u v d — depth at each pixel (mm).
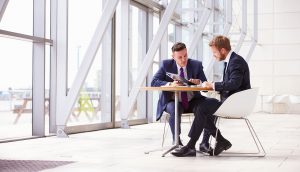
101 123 8570
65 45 7012
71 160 4414
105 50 8891
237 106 4473
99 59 8750
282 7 17406
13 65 7125
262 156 4699
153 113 11086
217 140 4727
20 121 11039
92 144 5922
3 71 7242
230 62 4684
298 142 6289
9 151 5148
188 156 4684
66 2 6996
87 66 6934
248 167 3961
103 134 7480
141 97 10586
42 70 6852
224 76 4766
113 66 8922
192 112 4992
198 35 10633
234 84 4551
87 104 8555
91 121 8625
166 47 10992
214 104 4602
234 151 5156
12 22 6578
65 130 7375
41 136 6895
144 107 10664
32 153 4973
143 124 10109
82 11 7977
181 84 4734
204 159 4473
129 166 4020
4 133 8414
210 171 3744
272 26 17500
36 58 6863
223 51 4746
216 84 4539
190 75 5121
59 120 6965
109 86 8938
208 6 10680
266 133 7863
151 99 10633
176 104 4758
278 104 17000
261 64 17578
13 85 7309
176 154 4680
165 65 5172
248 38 17516
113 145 5805
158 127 9148
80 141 6316
